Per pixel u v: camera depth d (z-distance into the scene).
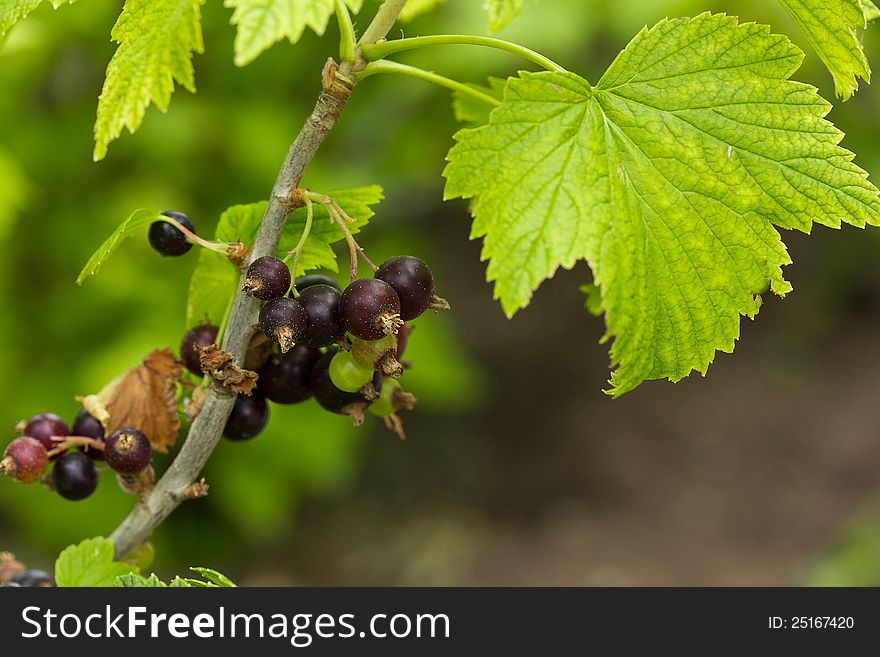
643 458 1.88
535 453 1.86
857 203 0.54
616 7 0.97
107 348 1.07
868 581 1.43
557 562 1.61
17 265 1.12
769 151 0.54
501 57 0.98
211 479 1.22
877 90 1.04
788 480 1.81
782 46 0.54
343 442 1.24
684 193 0.54
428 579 1.57
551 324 2.09
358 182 1.13
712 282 0.54
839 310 2.29
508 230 0.53
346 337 0.54
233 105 1.12
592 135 0.53
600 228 0.53
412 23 1.02
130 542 0.56
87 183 1.12
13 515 1.24
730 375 2.13
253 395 0.56
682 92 0.54
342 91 0.53
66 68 1.11
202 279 0.57
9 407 1.12
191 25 0.52
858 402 1.98
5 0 0.55
